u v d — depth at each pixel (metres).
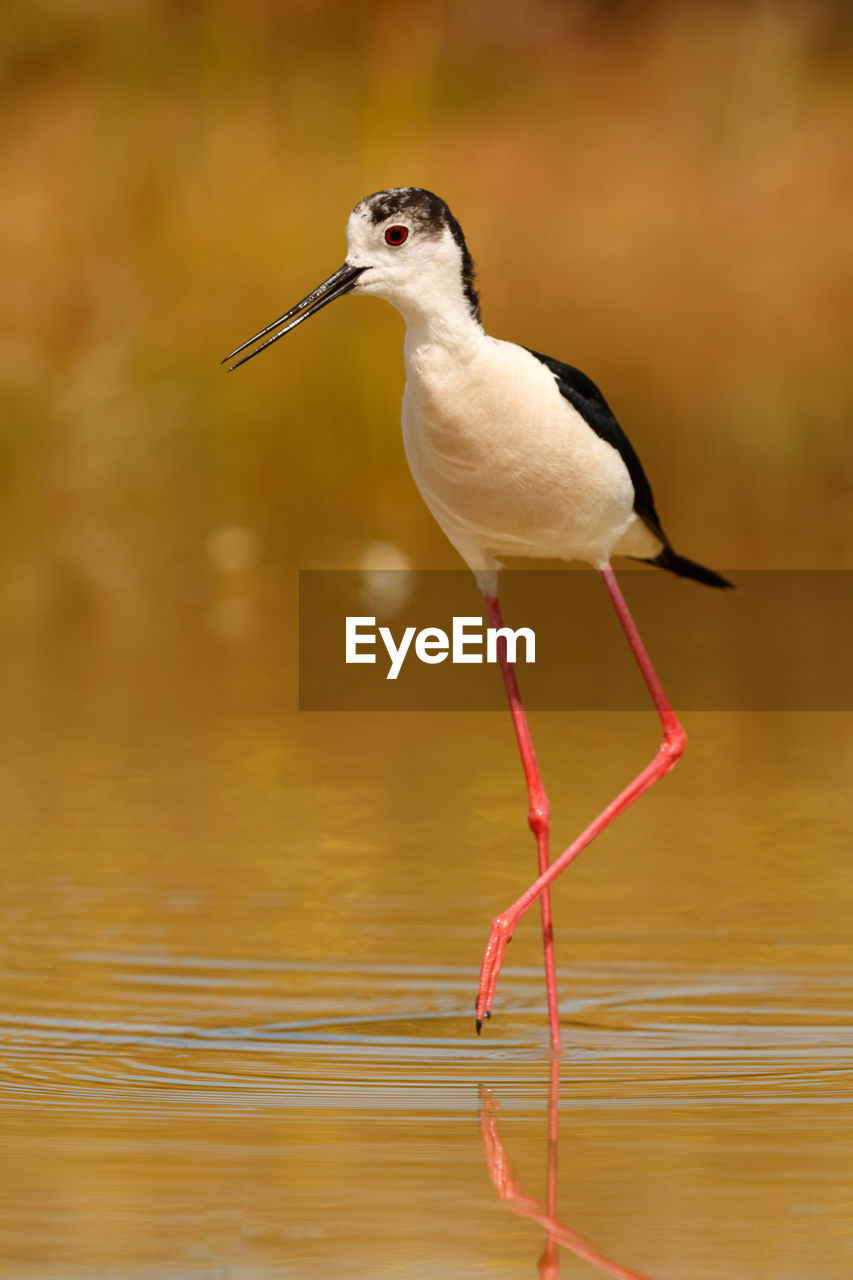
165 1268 4.82
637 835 9.65
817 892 8.65
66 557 16.86
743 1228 5.09
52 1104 6.18
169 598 15.57
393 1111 6.17
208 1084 6.43
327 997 7.43
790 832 9.64
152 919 8.33
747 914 8.35
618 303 22.44
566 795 10.38
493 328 21.84
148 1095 6.30
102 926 8.22
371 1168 5.57
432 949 8.03
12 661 13.42
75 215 18.34
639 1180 5.47
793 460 19.73
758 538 17.23
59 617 14.88
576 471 7.43
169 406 17.98
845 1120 6.03
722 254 23.69
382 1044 6.92
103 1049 6.79
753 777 10.73
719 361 21.73
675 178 25.53
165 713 12.12
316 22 19.03
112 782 10.56
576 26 30.20
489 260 22.59
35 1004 7.26
